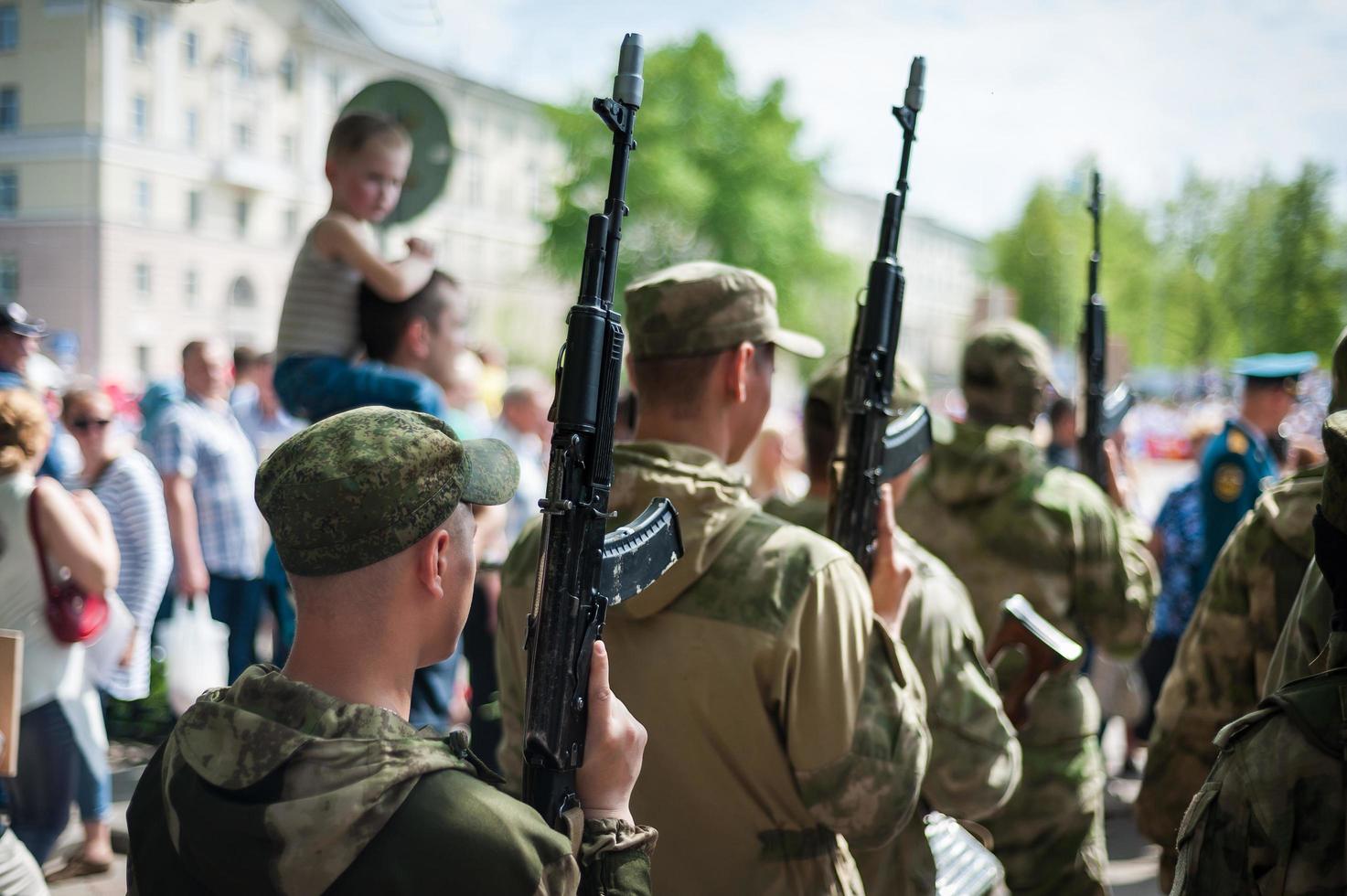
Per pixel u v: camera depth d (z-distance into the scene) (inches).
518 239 2038.6
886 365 84.3
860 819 68.6
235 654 224.4
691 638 68.7
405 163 133.6
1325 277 1275.8
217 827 43.6
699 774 69.4
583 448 54.6
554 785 52.9
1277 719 53.5
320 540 45.6
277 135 1055.0
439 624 48.8
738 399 75.6
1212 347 1561.3
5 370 186.1
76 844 161.2
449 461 47.8
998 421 122.5
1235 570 90.9
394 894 41.8
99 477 180.1
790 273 1849.2
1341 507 54.7
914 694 73.3
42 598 139.9
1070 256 2193.7
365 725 44.7
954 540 121.0
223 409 225.6
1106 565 118.6
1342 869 50.5
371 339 134.0
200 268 1050.1
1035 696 116.1
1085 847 115.3
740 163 1781.5
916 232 3695.9
